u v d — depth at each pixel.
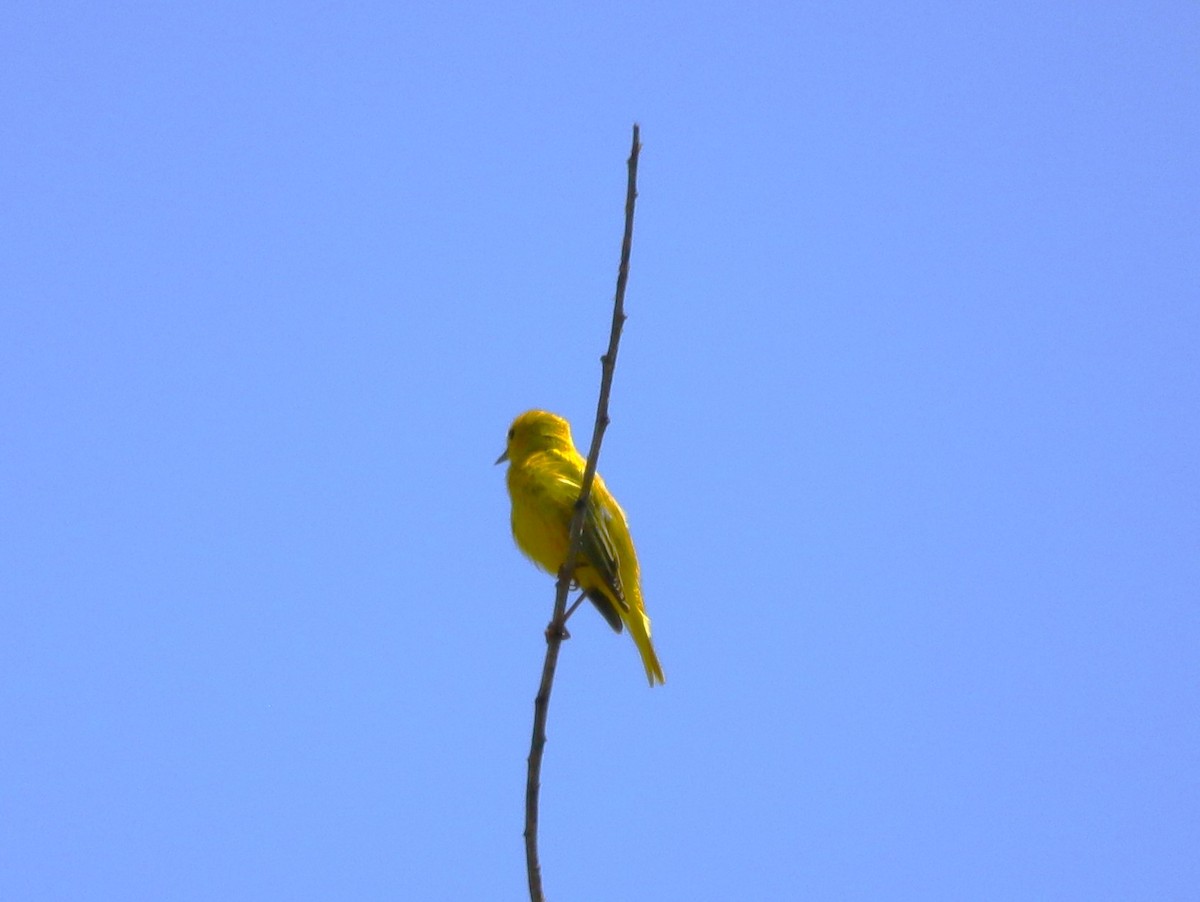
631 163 9.07
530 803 9.12
